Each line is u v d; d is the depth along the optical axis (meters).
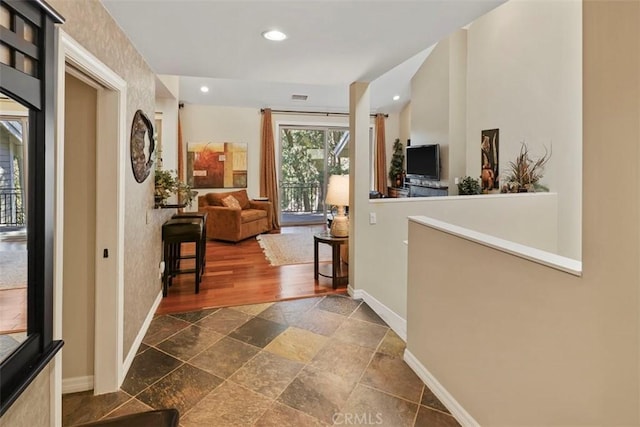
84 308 2.26
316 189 8.72
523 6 5.52
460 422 2.01
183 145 7.66
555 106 5.00
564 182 4.87
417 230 2.50
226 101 7.69
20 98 1.11
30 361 1.19
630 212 1.11
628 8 1.09
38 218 1.23
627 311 1.14
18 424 1.15
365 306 3.66
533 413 1.54
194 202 7.73
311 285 4.30
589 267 1.26
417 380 2.41
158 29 2.32
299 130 8.52
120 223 2.27
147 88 3.07
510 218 4.65
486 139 6.32
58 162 1.44
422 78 7.59
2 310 1.09
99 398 2.21
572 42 4.74
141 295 2.92
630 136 1.10
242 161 8.04
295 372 2.49
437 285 2.26
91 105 2.19
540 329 1.49
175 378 2.41
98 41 1.91
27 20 1.15
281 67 3.16
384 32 2.39
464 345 2.00
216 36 2.45
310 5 2.01
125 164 2.38
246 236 6.83
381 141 9.01
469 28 6.71
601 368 1.23
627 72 1.10
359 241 3.88
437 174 7.00
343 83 3.77
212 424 1.99
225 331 3.10
